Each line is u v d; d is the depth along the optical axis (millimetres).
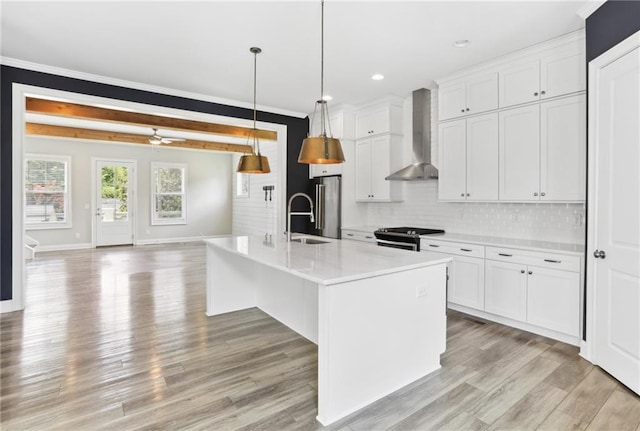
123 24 2906
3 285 3734
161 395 2223
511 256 3297
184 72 3969
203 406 2111
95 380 2395
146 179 9203
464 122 3918
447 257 2555
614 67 2367
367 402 2146
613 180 2393
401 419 2000
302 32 3039
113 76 4090
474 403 2146
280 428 1921
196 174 9922
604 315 2502
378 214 5492
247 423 1959
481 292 3545
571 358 2719
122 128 7227
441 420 1985
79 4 2613
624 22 2289
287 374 2508
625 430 1891
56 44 3283
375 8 2654
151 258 7074
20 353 2793
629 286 2262
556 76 3164
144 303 4133
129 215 8984
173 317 3666
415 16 2771
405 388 2316
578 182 3041
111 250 8078
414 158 4645
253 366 2623
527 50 3318
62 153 8086
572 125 3068
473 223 4234
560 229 3492
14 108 3682
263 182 8562
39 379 2400
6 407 2078
